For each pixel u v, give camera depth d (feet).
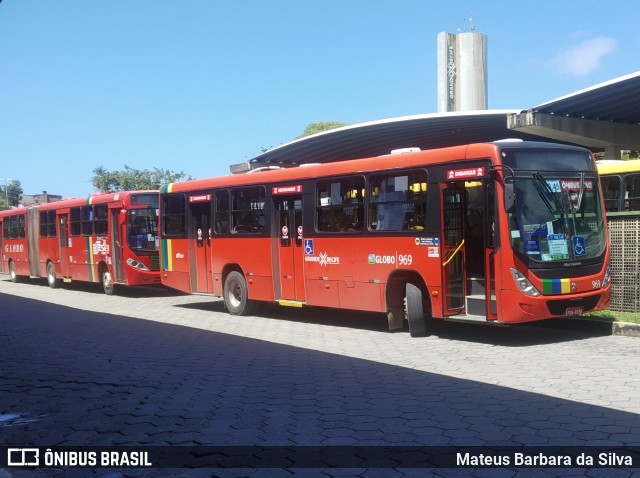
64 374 27.81
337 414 20.35
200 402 22.48
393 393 22.76
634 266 37.04
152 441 18.48
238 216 46.09
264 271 43.96
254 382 25.26
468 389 22.86
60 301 61.82
